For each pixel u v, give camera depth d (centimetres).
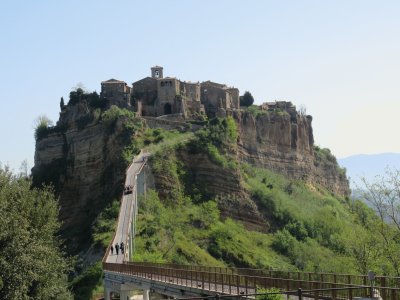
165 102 17400
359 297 3428
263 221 14162
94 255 10831
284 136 19562
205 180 14225
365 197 6138
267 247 13062
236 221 13838
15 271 4281
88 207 15562
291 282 4281
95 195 15550
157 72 18612
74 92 18412
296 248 12950
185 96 17500
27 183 5303
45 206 5366
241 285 4950
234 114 17575
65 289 5581
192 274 5731
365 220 6931
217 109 17400
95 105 17600
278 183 17312
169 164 14025
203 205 13575
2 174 5016
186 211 13225
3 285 4184
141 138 15275
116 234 10431
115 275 8212
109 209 12700
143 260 9831
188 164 14462
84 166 16362
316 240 14188
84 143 16662
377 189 6078
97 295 8831
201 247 12012
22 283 4334
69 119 17975
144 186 13075
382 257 6009
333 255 10950
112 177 14825
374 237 6128
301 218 14775
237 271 6775
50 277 4991
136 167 13600
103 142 15950
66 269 5575
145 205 12638
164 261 10319
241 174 15338
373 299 3331
